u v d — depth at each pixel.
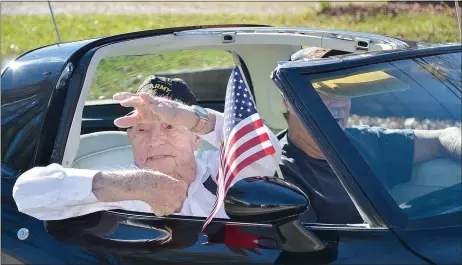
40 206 2.79
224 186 2.85
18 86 3.40
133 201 3.00
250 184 2.65
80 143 3.76
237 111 2.93
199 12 12.05
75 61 3.45
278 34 4.28
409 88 3.11
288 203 2.57
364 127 2.95
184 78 4.90
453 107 3.12
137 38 3.95
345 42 4.09
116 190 2.79
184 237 2.77
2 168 3.16
